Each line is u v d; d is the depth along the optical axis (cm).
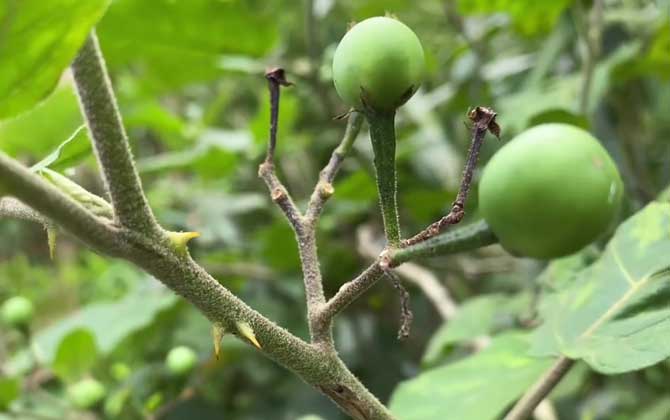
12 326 27
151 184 40
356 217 33
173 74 31
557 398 24
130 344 31
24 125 20
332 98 34
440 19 38
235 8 28
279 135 31
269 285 33
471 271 31
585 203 12
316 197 13
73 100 20
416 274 29
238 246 34
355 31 12
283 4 42
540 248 12
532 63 33
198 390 27
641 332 15
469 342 24
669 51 26
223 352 30
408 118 33
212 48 30
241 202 35
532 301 21
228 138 32
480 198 12
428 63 34
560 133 12
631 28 29
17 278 40
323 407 30
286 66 31
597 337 15
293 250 30
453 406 18
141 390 28
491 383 19
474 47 30
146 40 29
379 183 12
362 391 13
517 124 26
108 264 39
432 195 28
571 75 29
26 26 10
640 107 31
